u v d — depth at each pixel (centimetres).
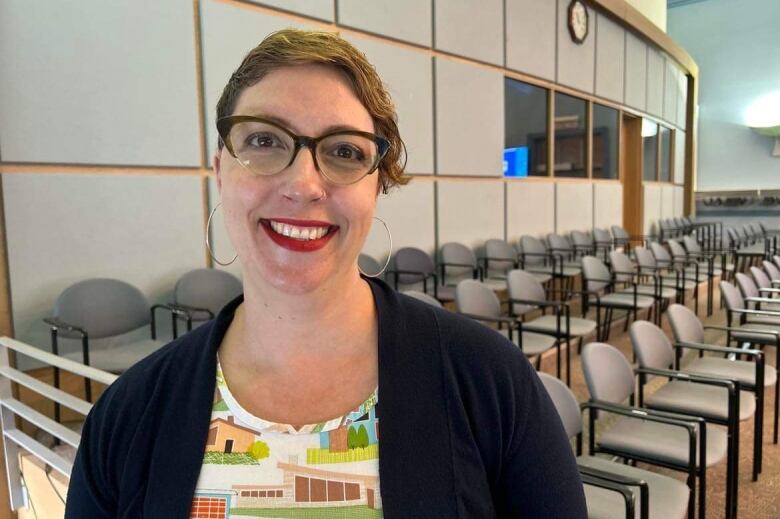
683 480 253
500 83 560
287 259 65
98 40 286
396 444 64
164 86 313
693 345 278
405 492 62
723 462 270
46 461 195
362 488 63
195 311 292
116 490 71
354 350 69
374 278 80
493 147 557
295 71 65
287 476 64
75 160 282
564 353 436
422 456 64
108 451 71
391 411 65
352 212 65
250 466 65
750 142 1129
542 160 644
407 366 68
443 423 65
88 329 270
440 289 452
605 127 773
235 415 67
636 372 244
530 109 620
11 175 263
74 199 282
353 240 67
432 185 489
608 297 474
